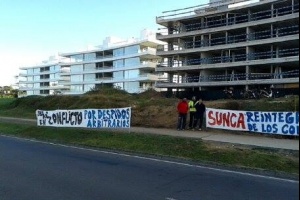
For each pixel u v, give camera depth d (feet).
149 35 254.27
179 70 184.75
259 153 37.52
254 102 69.36
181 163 36.58
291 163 34.09
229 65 162.40
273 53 153.79
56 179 28.53
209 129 58.80
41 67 384.47
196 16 183.11
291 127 47.09
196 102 61.62
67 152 44.80
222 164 35.12
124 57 264.52
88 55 300.40
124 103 93.40
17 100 149.07
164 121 68.80
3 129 77.20
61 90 338.34
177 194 23.91
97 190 24.90
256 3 160.66
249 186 26.50
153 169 33.17
